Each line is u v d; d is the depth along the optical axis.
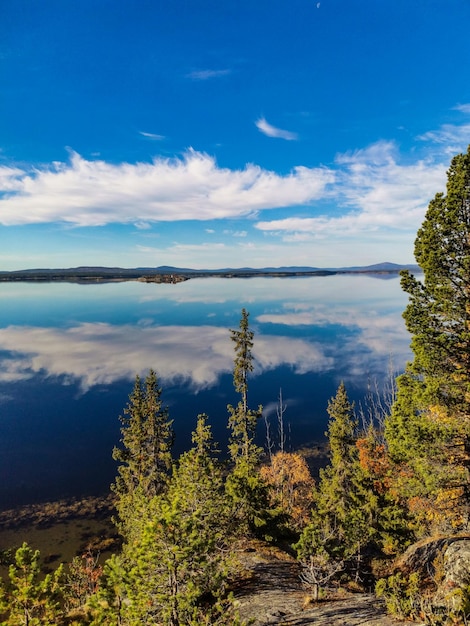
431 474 17.72
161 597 11.23
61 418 76.62
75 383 103.88
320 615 15.38
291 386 98.12
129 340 175.62
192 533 11.82
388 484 31.39
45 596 11.42
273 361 126.25
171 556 11.56
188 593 11.51
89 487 50.06
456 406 17.14
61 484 50.88
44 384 102.94
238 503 25.36
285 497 47.50
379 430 63.47
